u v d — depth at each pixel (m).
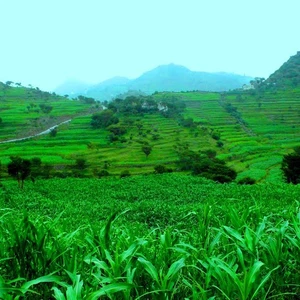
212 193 29.14
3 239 4.64
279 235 4.00
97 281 3.52
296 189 27.09
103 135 114.81
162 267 3.86
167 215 18.48
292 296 3.94
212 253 4.28
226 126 130.25
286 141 106.25
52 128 127.75
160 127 129.00
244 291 3.08
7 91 195.00
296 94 171.38
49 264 3.93
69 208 22.84
